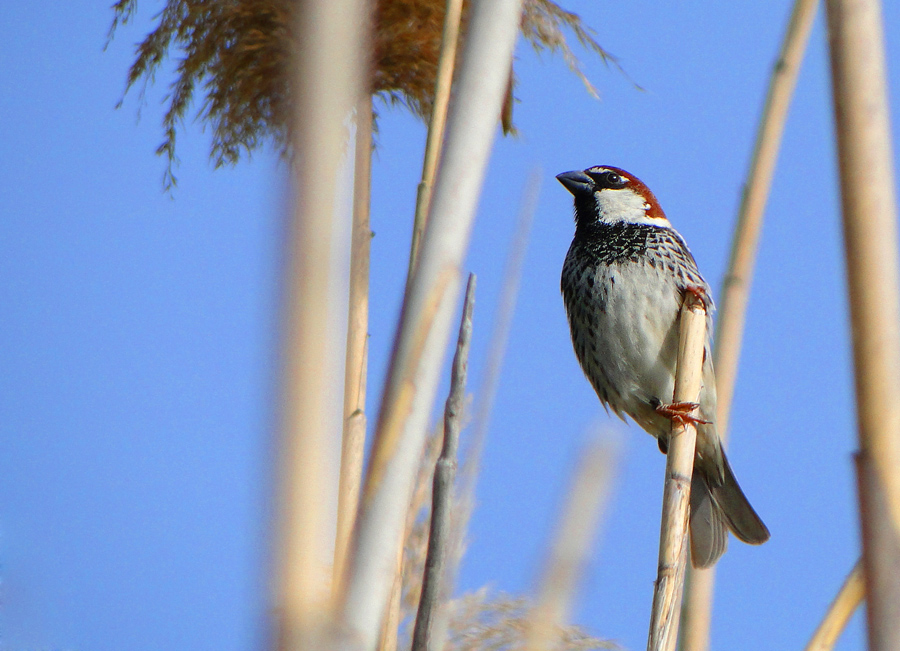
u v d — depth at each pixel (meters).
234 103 6.09
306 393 1.63
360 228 5.90
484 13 2.68
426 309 2.31
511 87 5.96
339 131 1.76
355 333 5.68
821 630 3.59
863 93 2.34
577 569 2.16
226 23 6.02
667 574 5.38
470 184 2.49
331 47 1.78
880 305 2.29
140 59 6.50
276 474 1.62
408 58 6.48
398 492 2.15
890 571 2.23
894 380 2.28
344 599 2.06
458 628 5.20
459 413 4.29
